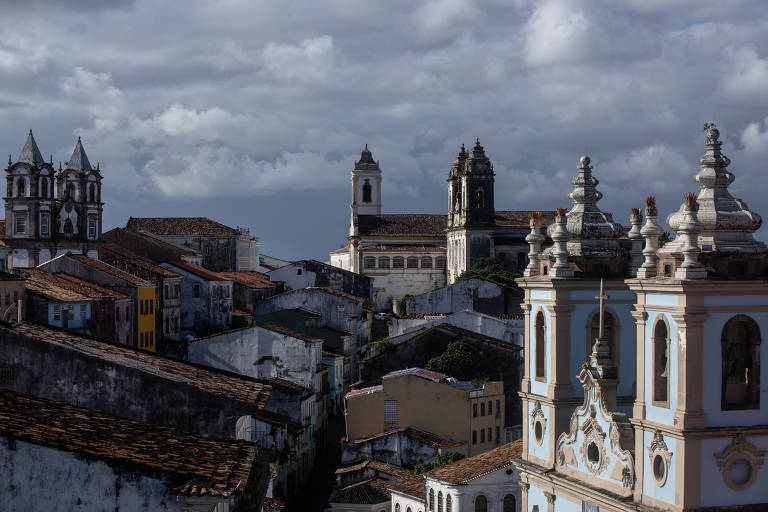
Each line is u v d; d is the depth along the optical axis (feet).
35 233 356.18
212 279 388.16
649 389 116.78
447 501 203.62
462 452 260.01
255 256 617.62
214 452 97.40
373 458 257.55
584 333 142.41
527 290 149.59
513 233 569.64
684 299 110.63
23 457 82.23
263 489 124.47
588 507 129.18
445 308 451.53
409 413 265.95
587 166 150.82
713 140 119.03
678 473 111.86
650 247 119.14
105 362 110.83
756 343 112.68
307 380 304.91
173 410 111.96
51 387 110.11
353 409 267.39
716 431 110.93
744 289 111.55
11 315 135.13
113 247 400.06
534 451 146.00
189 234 513.86
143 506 82.94
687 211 111.86
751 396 112.98
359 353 408.46
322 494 270.26
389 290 603.26
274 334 306.35
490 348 319.68
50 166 363.35
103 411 110.73
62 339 124.67
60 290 294.25
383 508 232.12
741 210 116.26
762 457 112.78
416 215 637.71
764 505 112.47
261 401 122.72
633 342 143.13
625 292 142.92
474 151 569.23
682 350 111.24
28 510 82.23
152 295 347.77
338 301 398.42
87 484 82.69
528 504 146.10
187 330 387.96
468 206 565.12
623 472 121.90
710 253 113.70
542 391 144.87
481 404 268.21
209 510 82.89
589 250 145.59
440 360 314.76
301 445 276.62
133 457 85.92
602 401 126.82
